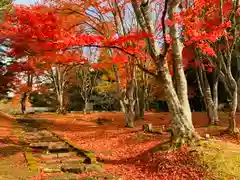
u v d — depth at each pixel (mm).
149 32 11352
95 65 16516
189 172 9453
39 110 44250
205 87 19484
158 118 26781
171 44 11789
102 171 10828
